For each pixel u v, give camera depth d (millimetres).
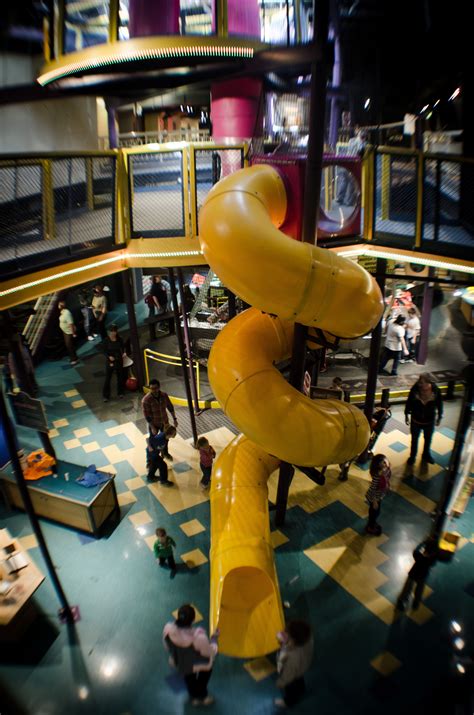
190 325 13953
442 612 6996
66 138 10008
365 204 7816
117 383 12969
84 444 10961
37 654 6594
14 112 8594
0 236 6227
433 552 7504
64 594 6922
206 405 12227
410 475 9828
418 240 7754
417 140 10656
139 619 7008
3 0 6125
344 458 6859
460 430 7195
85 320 16125
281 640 5492
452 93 10117
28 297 6340
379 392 12273
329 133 10820
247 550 6914
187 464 10219
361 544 8211
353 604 7137
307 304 5555
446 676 6117
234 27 6555
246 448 8195
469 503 9094
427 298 13156
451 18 9367
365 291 5797
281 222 6531
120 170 7629
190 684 5824
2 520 8922
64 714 5895
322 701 5871
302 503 9148
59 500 8312
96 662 6453
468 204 7934
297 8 7219
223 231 5395
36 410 6957
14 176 6090
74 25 6145
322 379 12914
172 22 6496
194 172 7602
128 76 5816
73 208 7102
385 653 6422
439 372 13266
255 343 6852
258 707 5852
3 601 6715
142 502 9211
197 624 6871
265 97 9344
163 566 7852
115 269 7922
